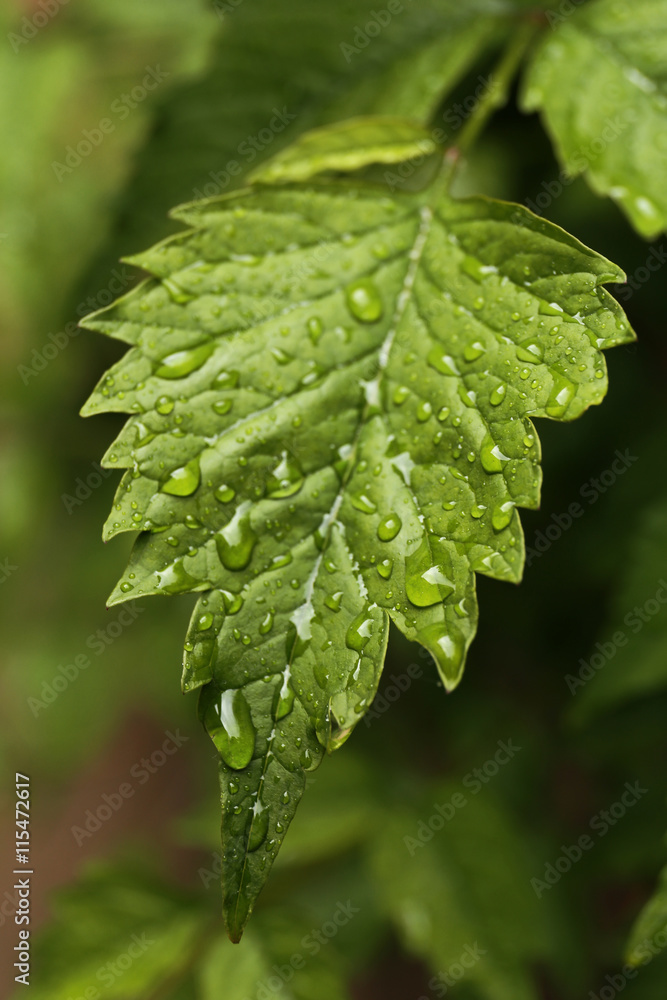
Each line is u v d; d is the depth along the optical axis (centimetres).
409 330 40
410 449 39
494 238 40
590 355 39
